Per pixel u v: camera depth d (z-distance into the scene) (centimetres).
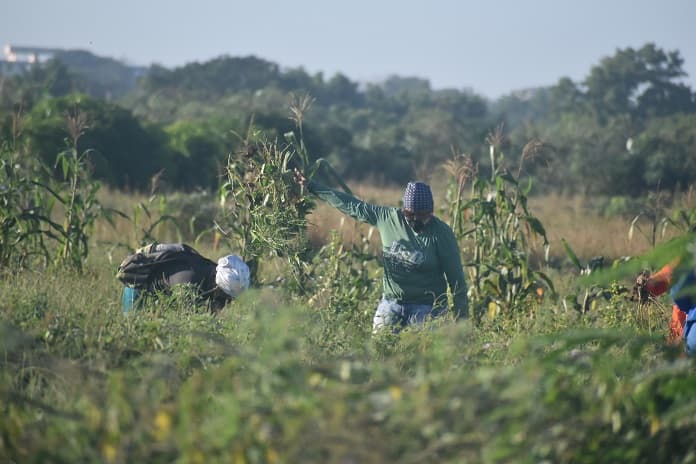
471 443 1353
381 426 1355
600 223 9212
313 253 3478
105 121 11750
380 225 3027
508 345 2386
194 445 1323
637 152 15875
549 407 1446
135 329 2200
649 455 1534
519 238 4191
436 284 2978
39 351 2008
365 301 3450
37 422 1652
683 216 4512
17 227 3869
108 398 1512
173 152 12750
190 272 2641
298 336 2053
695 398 1600
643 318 3014
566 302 3622
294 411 1353
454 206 4131
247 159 3197
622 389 1503
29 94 13062
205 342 2012
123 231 5841
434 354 1767
